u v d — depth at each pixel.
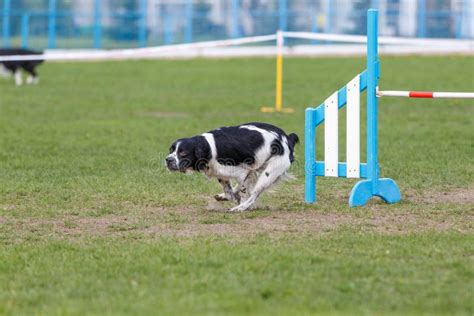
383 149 18.80
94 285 8.55
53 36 57.00
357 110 12.62
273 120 24.33
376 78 12.41
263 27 58.19
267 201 13.13
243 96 31.02
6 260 9.55
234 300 7.91
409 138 20.61
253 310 7.64
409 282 8.52
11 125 23.31
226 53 53.31
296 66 43.56
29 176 15.50
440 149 18.70
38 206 12.85
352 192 12.58
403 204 12.75
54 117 25.36
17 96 31.44
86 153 18.41
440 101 29.14
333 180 15.07
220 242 10.29
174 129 22.42
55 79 38.72
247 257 9.45
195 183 14.62
